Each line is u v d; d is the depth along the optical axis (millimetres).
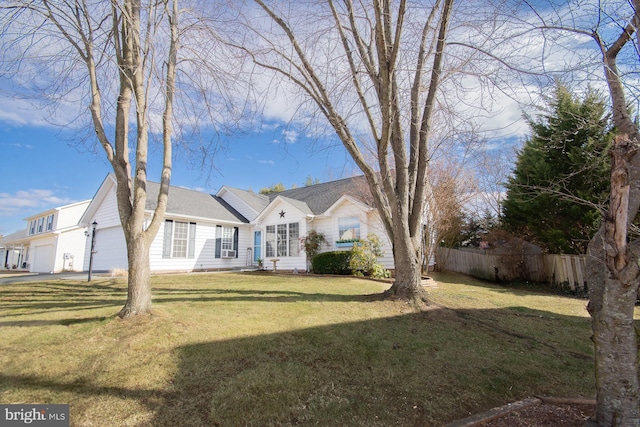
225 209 19703
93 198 17625
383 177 7121
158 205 6078
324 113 7242
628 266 2684
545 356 4930
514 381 4066
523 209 13508
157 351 4289
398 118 7078
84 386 3455
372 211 14758
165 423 2914
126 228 5699
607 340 2828
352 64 6672
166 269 15398
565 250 13250
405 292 7305
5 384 3439
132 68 5738
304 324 5582
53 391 3344
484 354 4836
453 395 3639
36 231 27188
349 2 6270
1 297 8023
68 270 21562
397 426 3004
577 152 10758
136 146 5785
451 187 13789
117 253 16188
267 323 5562
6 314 6016
